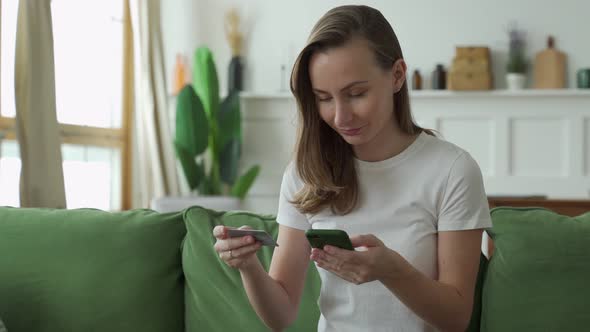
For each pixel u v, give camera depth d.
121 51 5.39
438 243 1.45
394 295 1.41
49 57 3.78
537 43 5.59
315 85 1.39
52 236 2.05
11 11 4.00
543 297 1.67
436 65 5.63
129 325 1.95
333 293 1.50
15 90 3.64
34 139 3.68
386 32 1.41
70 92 4.78
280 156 5.84
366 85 1.36
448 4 5.67
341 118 1.38
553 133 5.52
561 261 1.68
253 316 1.84
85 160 4.95
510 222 1.78
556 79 5.52
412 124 1.53
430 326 1.46
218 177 5.52
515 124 5.57
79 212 2.12
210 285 1.92
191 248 1.98
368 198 1.50
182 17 5.97
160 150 5.41
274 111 5.84
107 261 2.00
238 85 5.85
